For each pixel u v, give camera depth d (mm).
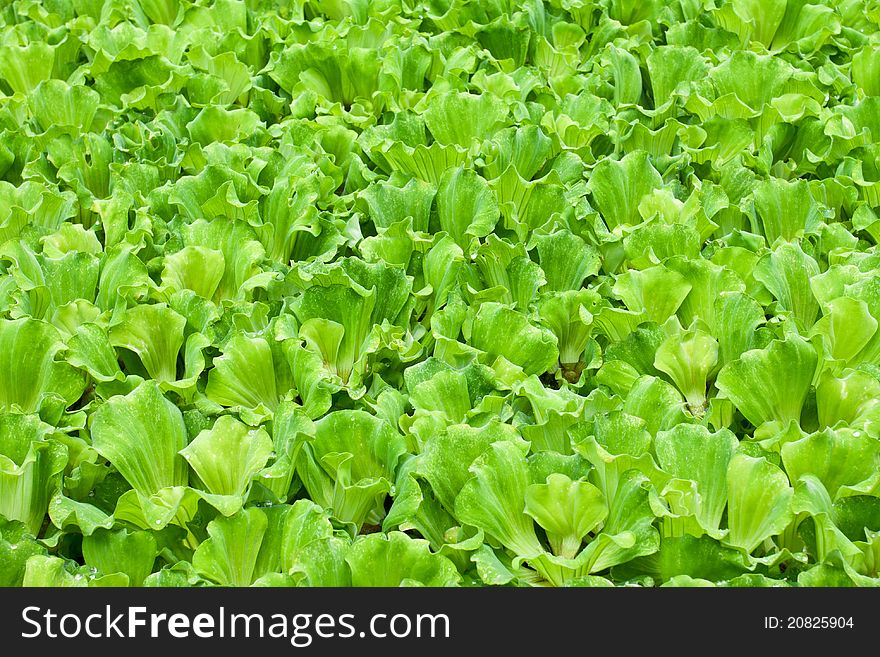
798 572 1748
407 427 1956
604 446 1890
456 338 2236
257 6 3652
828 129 2818
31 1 3609
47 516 1936
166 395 2072
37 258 2367
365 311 2254
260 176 2756
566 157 2762
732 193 2721
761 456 1827
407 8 3631
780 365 2020
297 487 1934
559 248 2445
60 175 2707
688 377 2162
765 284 2289
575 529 1806
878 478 1725
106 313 2229
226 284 2469
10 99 3072
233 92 3213
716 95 3102
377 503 1935
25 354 2080
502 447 1818
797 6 3447
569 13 3547
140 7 3641
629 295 2273
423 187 2604
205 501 1827
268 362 2133
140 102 3055
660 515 1694
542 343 2154
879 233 2496
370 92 3213
